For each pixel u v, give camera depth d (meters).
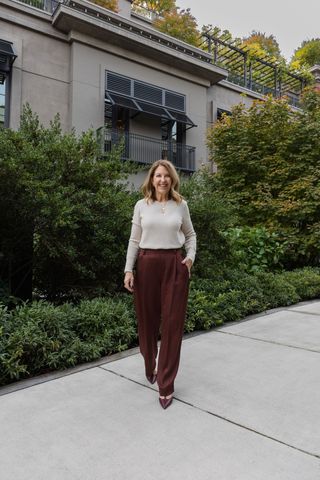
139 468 1.80
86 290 4.41
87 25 10.88
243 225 7.95
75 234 4.26
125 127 12.13
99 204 4.17
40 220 3.85
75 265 4.09
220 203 5.45
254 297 5.24
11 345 2.90
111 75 11.65
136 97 12.12
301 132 8.15
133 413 2.35
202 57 13.88
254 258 6.80
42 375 2.98
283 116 8.61
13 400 2.55
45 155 4.01
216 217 5.27
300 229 7.95
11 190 3.80
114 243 4.41
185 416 2.31
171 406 2.44
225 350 3.58
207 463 1.83
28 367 3.00
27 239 4.21
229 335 4.09
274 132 8.46
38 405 2.47
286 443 2.00
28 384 2.81
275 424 2.20
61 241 4.00
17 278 4.34
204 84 13.84
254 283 5.42
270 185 8.18
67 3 11.23
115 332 3.54
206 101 14.07
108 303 3.91
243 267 6.18
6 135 3.89
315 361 3.25
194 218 5.17
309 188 7.48
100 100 11.34
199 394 2.62
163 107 12.64
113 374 3.00
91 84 11.20
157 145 12.70
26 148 3.81
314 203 7.31
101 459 1.88
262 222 7.98
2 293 3.88
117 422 2.24
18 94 10.10
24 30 10.37
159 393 2.51
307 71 19.25
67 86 11.01
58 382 2.85
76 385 2.79
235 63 17.14
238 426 2.18
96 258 4.43
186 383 2.82
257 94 15.76
